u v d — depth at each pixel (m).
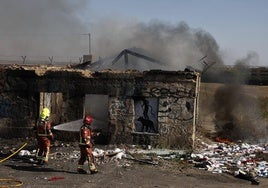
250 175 11.74
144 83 16.34
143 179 11.16
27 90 17.38
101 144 16.83
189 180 11.28
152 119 16.50
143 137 16.38
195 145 16.92
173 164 13.38
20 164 12.71
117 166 12.72
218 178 11.67
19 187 9.73
